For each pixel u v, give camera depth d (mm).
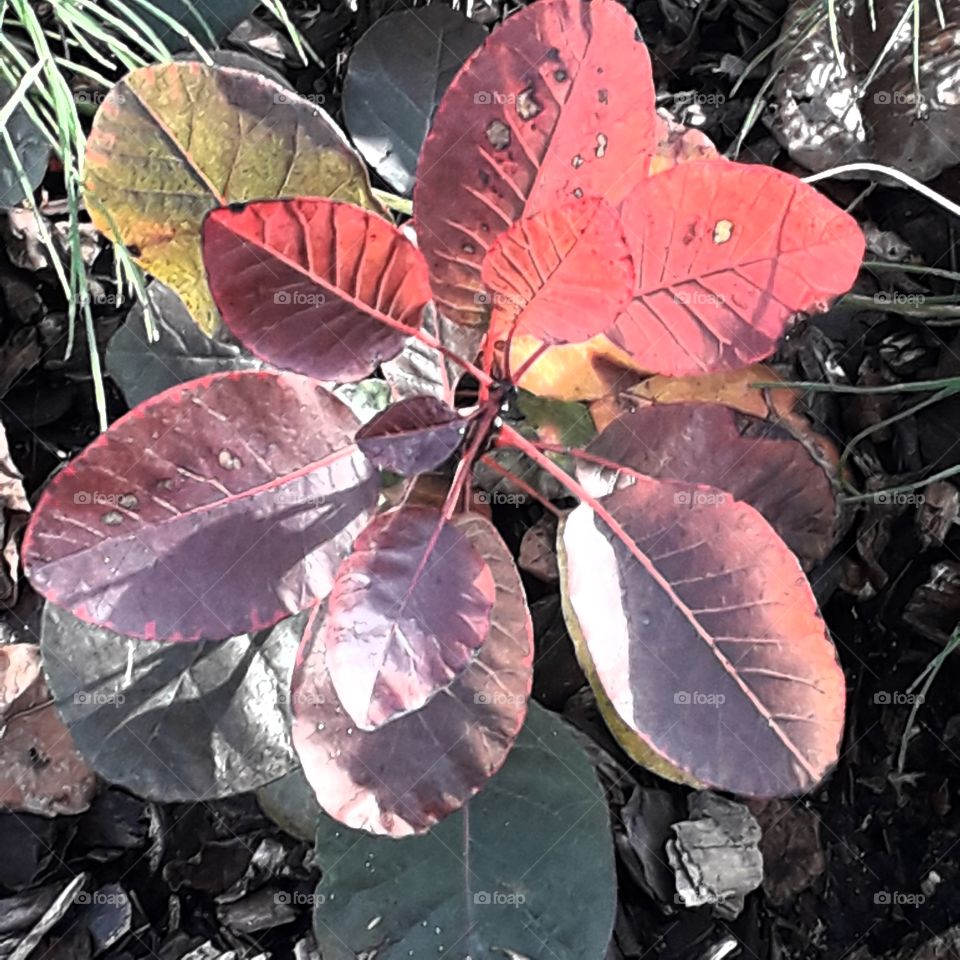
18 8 233
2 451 265
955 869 246
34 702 255
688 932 250
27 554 173
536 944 215
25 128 265
